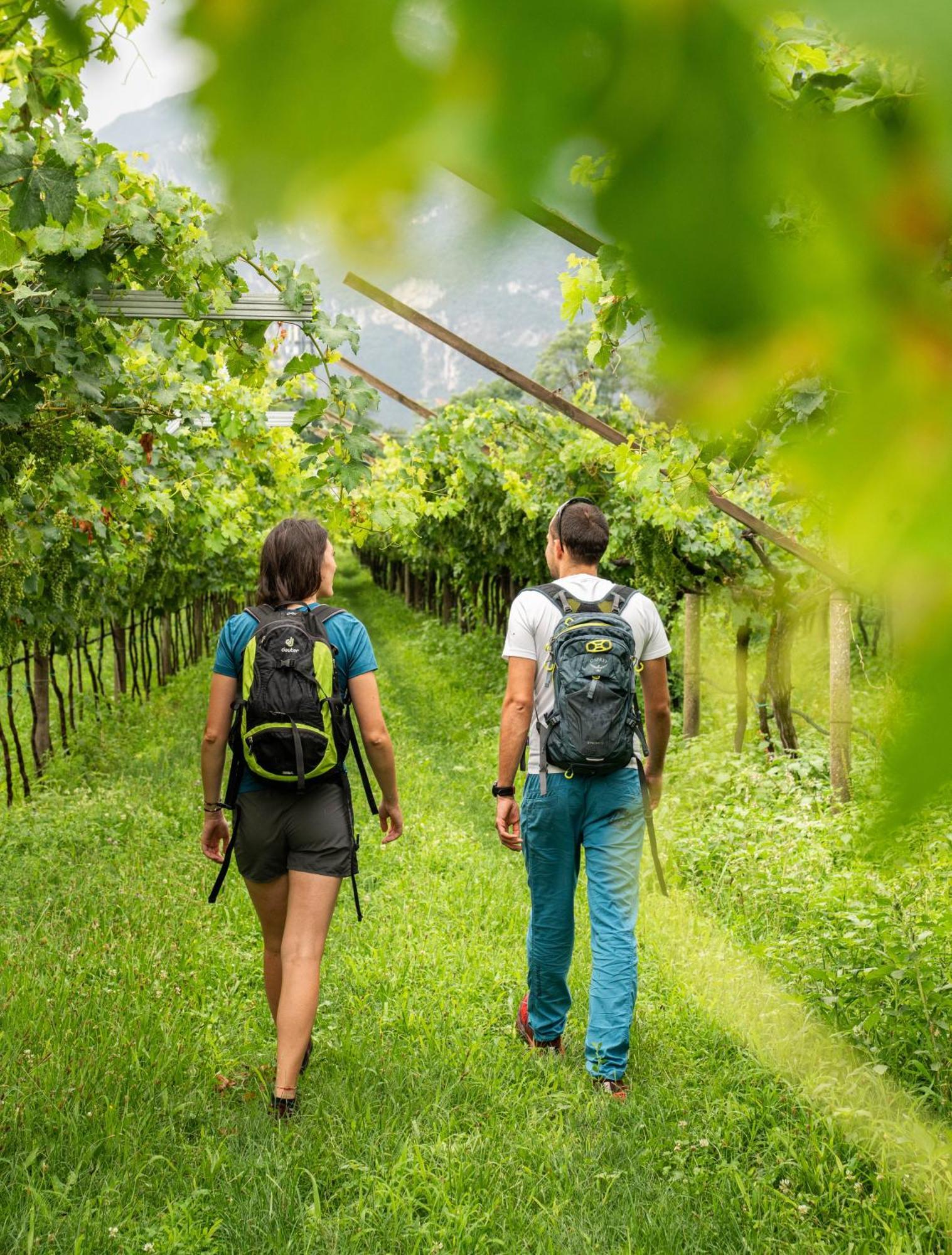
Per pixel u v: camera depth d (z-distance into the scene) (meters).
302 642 3.08
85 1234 2.45
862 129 0.17
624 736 3.26
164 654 14.24
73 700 10.20
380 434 13.02
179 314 3.83
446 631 18.42
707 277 0.16
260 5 0.15
